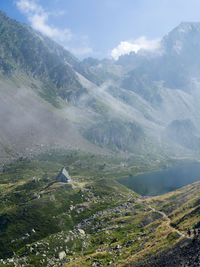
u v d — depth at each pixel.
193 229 83.50
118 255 100.25
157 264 67.44
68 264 102.94
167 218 136.38
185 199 167.12
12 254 123.50
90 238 142.12
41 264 108.62
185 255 62.00
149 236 109.69
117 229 151.50
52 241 126.69
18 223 174.62
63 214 186.50
